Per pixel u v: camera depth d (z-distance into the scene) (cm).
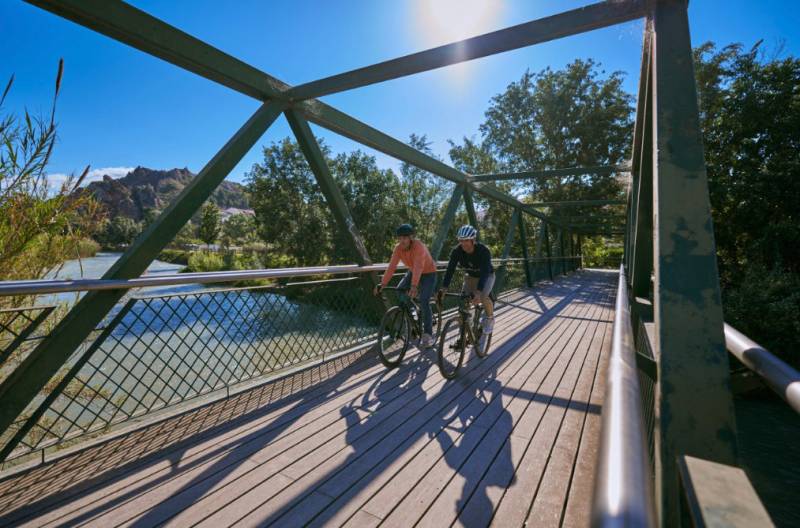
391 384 348
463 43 329
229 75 321
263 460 226
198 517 179
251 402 304
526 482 208
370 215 2608
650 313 276
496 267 888
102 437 241
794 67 1630
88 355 227
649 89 291
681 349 127
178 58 291
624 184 1007
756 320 1072
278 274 337
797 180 1520
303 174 2647
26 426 210
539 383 356
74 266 322
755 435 789
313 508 186
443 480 209
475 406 304
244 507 186
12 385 204
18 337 203
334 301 414
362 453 234
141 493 195
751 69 1741
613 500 33
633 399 59
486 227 3225
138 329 504
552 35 301
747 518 49
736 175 1697
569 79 2820
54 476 206
